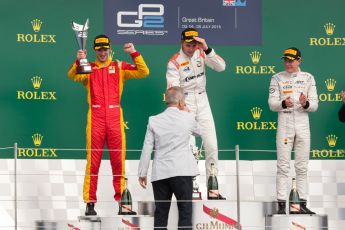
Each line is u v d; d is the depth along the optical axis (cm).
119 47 2288
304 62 2309
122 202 2059
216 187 2064
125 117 2283
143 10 2297
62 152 2256
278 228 2019
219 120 2292
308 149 2153
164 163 1858
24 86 2264
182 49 2134
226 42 2306
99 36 2114
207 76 2298
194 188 2086
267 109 2300
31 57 2272
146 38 2294
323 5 2309
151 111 2289
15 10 2273
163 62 2297
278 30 2306
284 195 2119
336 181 2281
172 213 2009
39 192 2228
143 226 2000
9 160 2239
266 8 2309
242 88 2302
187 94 2139
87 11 2288
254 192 2264
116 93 2122
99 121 2109
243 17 2309
